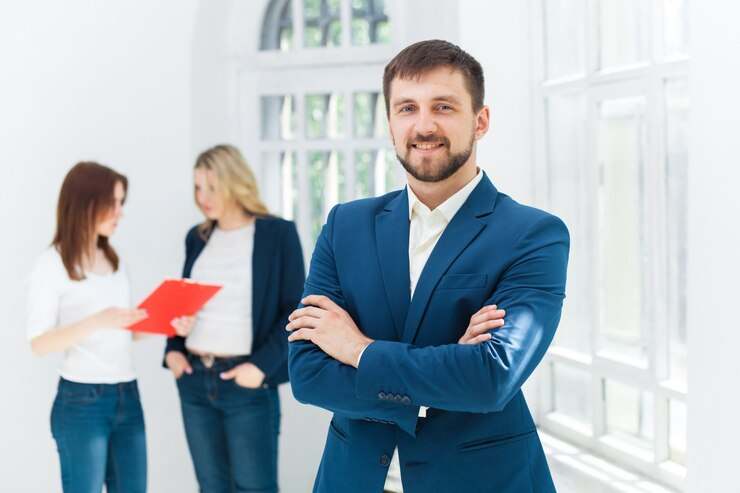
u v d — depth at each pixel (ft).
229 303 10.10
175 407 13.03
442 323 5.43
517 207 5.60
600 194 9.34
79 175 9.50
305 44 13.21
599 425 9.46
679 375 8.29
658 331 8.45
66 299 9.44
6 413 12.25
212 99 13.24
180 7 12.64
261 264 10.03
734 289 6.37
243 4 13.19
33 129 11.99
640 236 8.75
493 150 10.32
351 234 5.93
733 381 6.41
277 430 10.21
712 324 6.57
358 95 12.98
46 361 12.26
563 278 5.45
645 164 8.59
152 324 9.52
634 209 8.82
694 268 6.71
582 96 9.59
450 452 5.34
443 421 5.36
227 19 13.24
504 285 5.33
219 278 10.19
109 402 9.46
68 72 12.09
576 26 9.63
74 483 9.32
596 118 9.27
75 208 9.42
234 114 13.48
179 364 10.16
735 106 6.27
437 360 5.09
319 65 13.03
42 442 12.32
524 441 5.48
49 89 12.02
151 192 12.67
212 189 10.27
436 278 5.45
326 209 13.32
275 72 13.30
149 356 12.81
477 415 5.37
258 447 9.99
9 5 11.81
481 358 5.03
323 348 5.55
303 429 13.14
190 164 12.91
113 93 12.34
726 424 6.49
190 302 9.50
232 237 10.35
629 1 8.70
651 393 8.65
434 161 5.40
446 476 5.33
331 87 12.98
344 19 12.82
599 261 9.40
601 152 9.28
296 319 5.72
